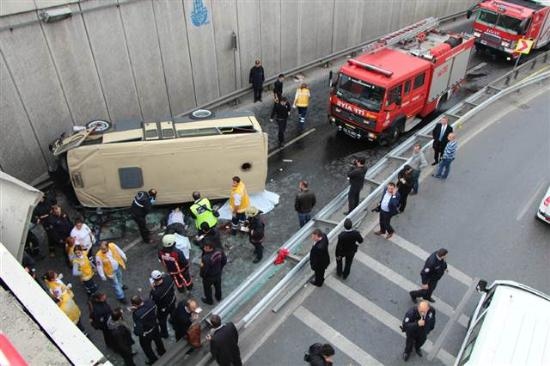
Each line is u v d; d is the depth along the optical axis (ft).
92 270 31.32
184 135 36.47
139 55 44.04
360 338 28.35
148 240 35.91
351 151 47.29
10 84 35.81
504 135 48.42
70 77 39.63
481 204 39.01
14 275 14.33
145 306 25.11
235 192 35.17
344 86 46.03
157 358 27.43
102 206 37.73
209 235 32.91
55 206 32.73
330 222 33.86
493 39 65.36
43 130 39.24
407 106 47.16
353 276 32.30
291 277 29.53
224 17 49.52
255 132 37.42
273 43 56.08
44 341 12.48
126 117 45.34
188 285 31.55
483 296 27.45
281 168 44.55
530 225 37.01
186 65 48.49
